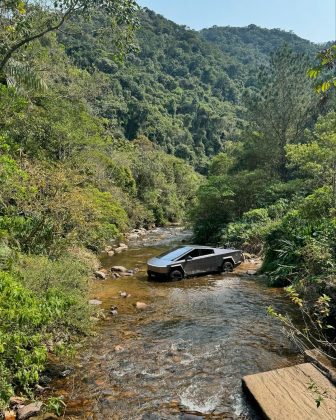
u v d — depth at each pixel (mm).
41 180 11016
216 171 35312
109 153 34688
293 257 10820
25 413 4613
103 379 5664
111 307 9211
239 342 6973
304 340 6898
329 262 8086
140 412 4805
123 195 30000
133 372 5883
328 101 24344
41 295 6363
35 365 4148
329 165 16172
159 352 6617
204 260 12945
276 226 13172
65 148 18062
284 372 5391
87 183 18688
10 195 9922
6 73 12359
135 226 32969
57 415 4656
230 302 9594
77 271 9172
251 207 22500
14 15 11016
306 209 12711
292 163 21234
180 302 9711
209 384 5469
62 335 6926
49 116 17875
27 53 16703
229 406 4887
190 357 6387
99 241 15812
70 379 5656
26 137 15242
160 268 12094
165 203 42625
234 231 18984
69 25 12500
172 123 80312
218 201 22953
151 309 9148
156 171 43938
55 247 10758
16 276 5918
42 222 10391
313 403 4570
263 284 11375
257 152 28062
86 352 6629
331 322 7332
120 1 10648
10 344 4133
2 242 8273
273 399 4719
